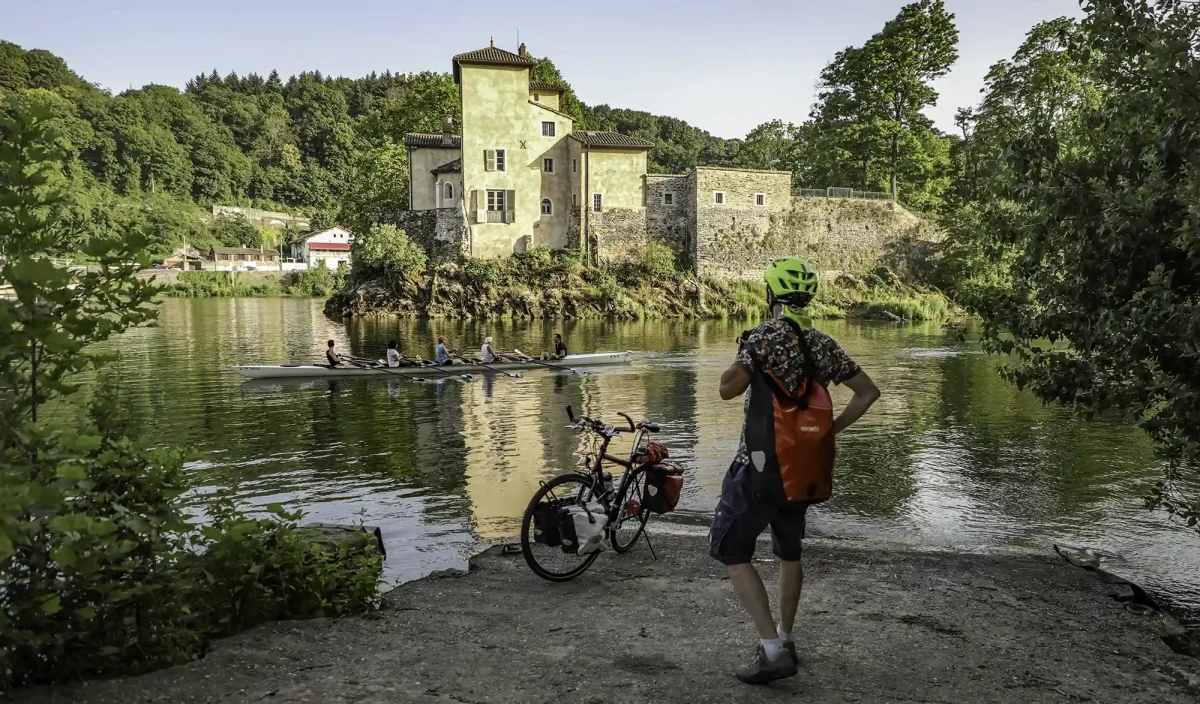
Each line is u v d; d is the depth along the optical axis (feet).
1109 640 13.75
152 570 11.03
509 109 171.63
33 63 494.18
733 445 45.27
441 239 174.29
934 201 200.44
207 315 175.73
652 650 12.49
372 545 17.70
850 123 197.57
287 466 39.65
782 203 187.73
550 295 165.89
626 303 167.12
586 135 179.93
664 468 18.75
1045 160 21.35
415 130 204.03
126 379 72.38
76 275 10.25
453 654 12.09
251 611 13.00
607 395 65.21
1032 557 21.36
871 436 47.78
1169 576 24.04
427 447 44.45
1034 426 50.90
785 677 11.01
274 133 559.38
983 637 13.61
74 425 11.73
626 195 180.24
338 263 365.40
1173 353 18.08
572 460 41.19
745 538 10.87
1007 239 22.89
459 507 32.17
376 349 104.01
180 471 12.22
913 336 127.03
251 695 9.89
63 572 9.64
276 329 136.56
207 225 418.92
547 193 176.96
